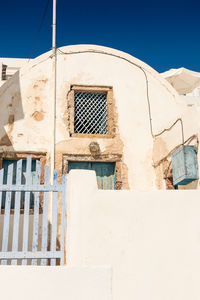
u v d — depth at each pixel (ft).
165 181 25.71
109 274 11.36
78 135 28.22
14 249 12.59
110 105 29.58
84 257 12.00
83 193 12.75
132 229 12.51
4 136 27.25
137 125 29.27
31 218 23.70
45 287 10.98
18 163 13.60
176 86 56.65
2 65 60.18
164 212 12.85
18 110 28.14
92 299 11.03
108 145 28.27
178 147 23.06
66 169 27.14
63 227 13.15
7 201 13.17
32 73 29.35
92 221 12.44
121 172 27.68
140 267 12.08
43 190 13.38
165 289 11.91
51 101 28.60
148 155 28.55
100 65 30.58
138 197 12.94
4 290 10.86
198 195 13.20
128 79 30.55
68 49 30.55
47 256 12.65
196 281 12.10
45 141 27.61
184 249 12.45
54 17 31.01
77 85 29.60
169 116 29.55
